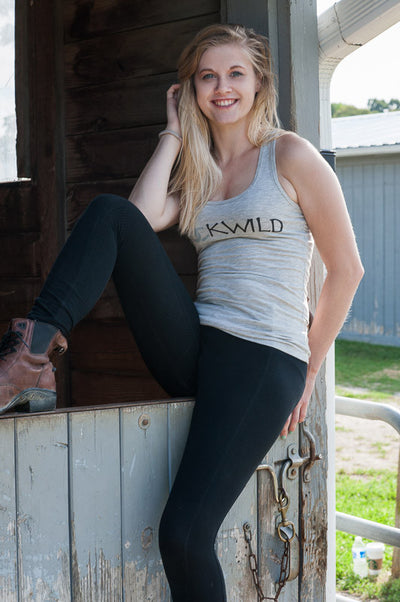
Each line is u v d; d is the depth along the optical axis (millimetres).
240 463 1877
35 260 3211
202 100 2178
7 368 1697
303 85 2473
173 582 1825
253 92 2178
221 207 2127
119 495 1958
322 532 2479
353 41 2471
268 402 1927
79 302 1775
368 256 12469
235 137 2193
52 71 3064
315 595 2459
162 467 2041
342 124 13555
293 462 2344
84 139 3006
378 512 4930
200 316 2104
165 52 2725
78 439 1875
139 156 2826
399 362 10875
